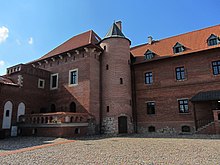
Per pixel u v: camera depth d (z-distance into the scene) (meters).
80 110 22.98
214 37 22.28
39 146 12.92
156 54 26.20
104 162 7.96
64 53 25.59
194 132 20.95
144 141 15.18
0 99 20.55
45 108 25.72
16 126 21.67
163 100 24.23
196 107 21.98
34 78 24.91
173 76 24.06
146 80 26.12
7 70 24.80
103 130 23.20
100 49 25.14
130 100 25.22
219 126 18.72
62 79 25.67
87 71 23.44
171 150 10.66
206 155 9.16
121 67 24.95
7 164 7.81
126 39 26.44
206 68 22.14
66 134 18.61
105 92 24.27
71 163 7.87
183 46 24.08
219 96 19.48
